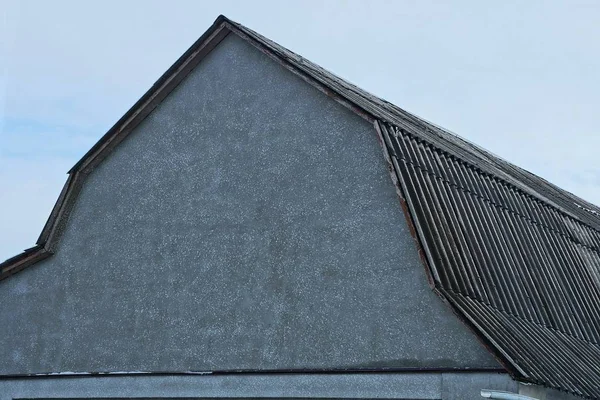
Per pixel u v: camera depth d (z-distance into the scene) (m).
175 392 14.88
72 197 16.67
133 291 15.77
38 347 16.36
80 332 16.08
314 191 14.37
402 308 13.12
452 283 12.98
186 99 16.16
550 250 15.82
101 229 16.38
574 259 16.36
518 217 15.62
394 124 14.36
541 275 15.00
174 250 15.55
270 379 14.05
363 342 13.36
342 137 14.30
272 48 15.30
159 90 16.16
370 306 13.41
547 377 12.20
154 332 15.37
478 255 13.83
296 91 14.95
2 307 16.84
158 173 16.09
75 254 16.50
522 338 12.94
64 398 15.87
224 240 15.09
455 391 12.42
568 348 13.85
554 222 16.59
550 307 14.59
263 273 14.55
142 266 15.80
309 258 14.15
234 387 14.34
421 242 13.05
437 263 13.02
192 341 14.96
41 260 16.73
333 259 13.91
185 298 15.22
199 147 15.79
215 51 16.05
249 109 15.41
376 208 13.72
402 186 13.41
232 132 15.49
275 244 14.54
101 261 16.22
